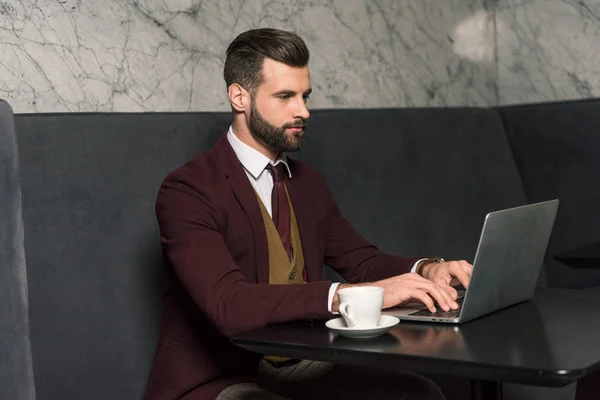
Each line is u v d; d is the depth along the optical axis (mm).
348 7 3203
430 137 3146
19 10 2234
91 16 2391
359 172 2852
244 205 2010
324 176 2754
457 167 3199
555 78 3600
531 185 3398
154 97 2547
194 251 1839
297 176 2238
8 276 1588
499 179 3340
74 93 2354
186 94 2637
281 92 2031
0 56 2195
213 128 2445
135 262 2201
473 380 1498
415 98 3471
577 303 1764
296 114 2045
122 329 2154
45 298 2031
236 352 1978
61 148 2098
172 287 2043
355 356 1397
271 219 2088
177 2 2611
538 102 3660
